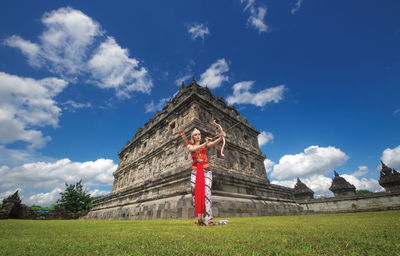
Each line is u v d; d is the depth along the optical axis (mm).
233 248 1564
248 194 13727
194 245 1695
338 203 17094
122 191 18281
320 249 1451
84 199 31922
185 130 15656
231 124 20875
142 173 20391
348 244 1547
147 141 22828
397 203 14445
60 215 20062
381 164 26031
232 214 10477
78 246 1730
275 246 1586
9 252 1527
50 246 1738
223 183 12242
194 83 20078
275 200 15773
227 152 17891
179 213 9695
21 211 17031
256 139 24531
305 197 28750
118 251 1541
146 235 2318
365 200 15883
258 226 3232
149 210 12281
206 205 3889
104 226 3844
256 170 21016
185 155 14586
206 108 18125
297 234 2146
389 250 1328
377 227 2422
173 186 12375
